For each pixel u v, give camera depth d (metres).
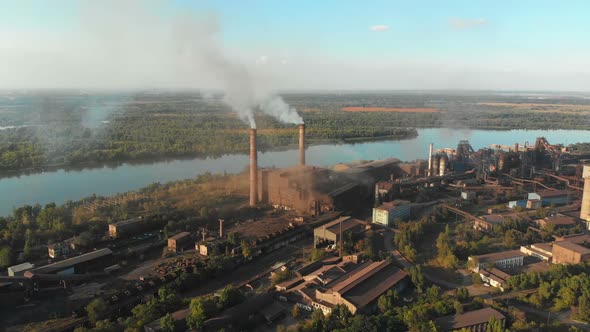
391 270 126.62
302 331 97.81
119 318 106.81
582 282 113.12
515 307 109.44
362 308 106.44
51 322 107.19
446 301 107.31
